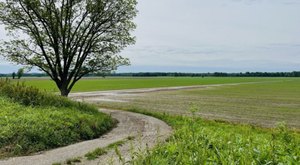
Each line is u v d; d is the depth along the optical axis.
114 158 12.12
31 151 14.31
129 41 39.03
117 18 37.84
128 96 69.12
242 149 7.40
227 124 29.55
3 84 25.02
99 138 18.83
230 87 128.75
